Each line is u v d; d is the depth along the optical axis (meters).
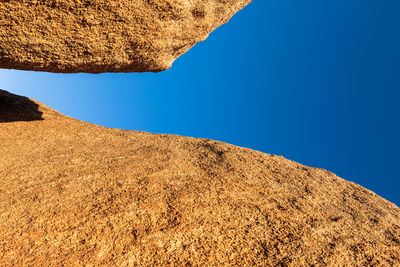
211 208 2.99
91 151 4.43
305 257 2.41
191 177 3.83
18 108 5.74
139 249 2.21
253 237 2.60
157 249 2.24
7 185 2.92
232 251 2.36
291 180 4.42
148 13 3.41
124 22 3.32
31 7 2.70
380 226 3.38
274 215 3.08
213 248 2.35
